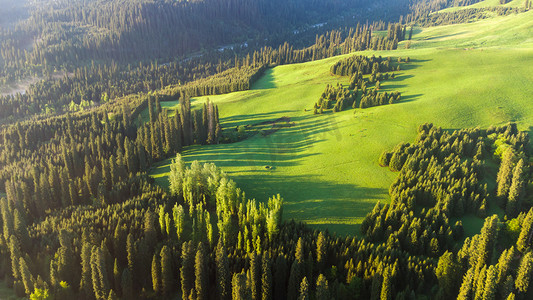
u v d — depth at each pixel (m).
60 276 80.19
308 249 77.81
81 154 156.25
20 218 93.00
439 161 113.38
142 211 97.25
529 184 94.88
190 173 108.75
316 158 133.88
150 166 142.75
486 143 118.50
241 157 140.25
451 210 92.25
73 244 88.31
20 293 81.69
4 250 92.19
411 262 72.50
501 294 62.34
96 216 100.56
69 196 126.44
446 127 138.38
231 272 76.19
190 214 95.88
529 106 145.62
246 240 83.00
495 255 75.81
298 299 66.19
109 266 81.25
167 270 75.81
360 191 110.38
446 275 66.31
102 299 76.31
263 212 89.94
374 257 74.69
